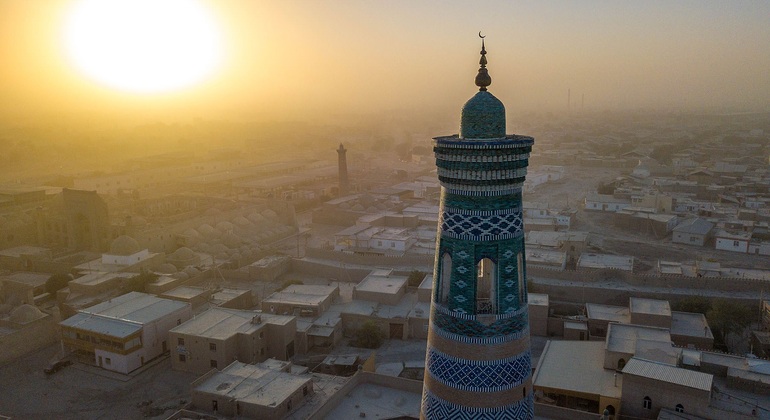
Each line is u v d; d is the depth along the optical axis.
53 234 82.25
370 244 75.25
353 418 30.52
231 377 39.06
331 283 66.56
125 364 45.94
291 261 70.94
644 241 83.94
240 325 47.94
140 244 72.81
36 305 58.91
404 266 68.81
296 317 51.88
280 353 47.81
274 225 91.12
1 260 72.75
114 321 48.66
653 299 53.88
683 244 82.25
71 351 49.62
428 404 14.59
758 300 55.34
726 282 58.19
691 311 52.59
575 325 50.88
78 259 73.81
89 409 41.38
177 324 51.00
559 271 62.69
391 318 52.44
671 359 37.59
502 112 14.13
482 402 13.69
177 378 45.53
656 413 33.66
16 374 46.16
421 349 50.16
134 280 59.03
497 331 13.64
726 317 48.59
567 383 37.44
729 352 47.72
